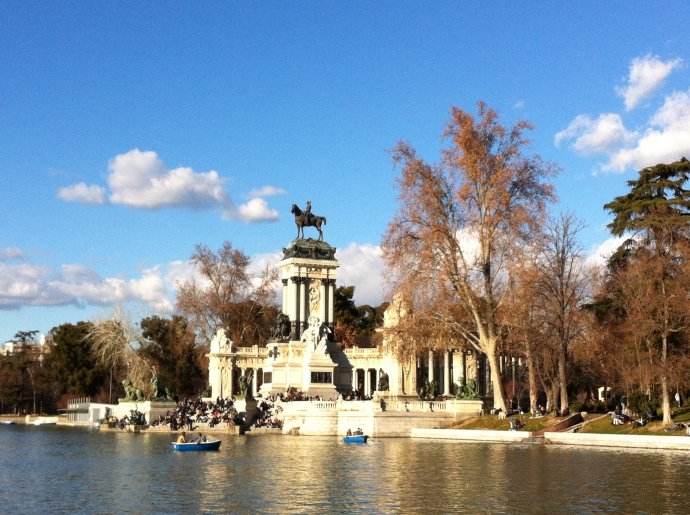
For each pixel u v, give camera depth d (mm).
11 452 95312
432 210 108562
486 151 108688
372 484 62375
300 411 123188
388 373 152125
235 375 165875
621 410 103562
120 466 77062
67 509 53219
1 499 57406
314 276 163125
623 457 79500
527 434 100688
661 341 101938
